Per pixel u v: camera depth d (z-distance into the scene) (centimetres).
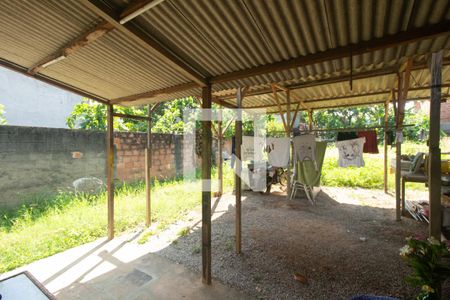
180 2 139
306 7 138
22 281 182
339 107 642
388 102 579
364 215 460
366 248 322
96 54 217
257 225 421
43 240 345
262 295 234
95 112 679
